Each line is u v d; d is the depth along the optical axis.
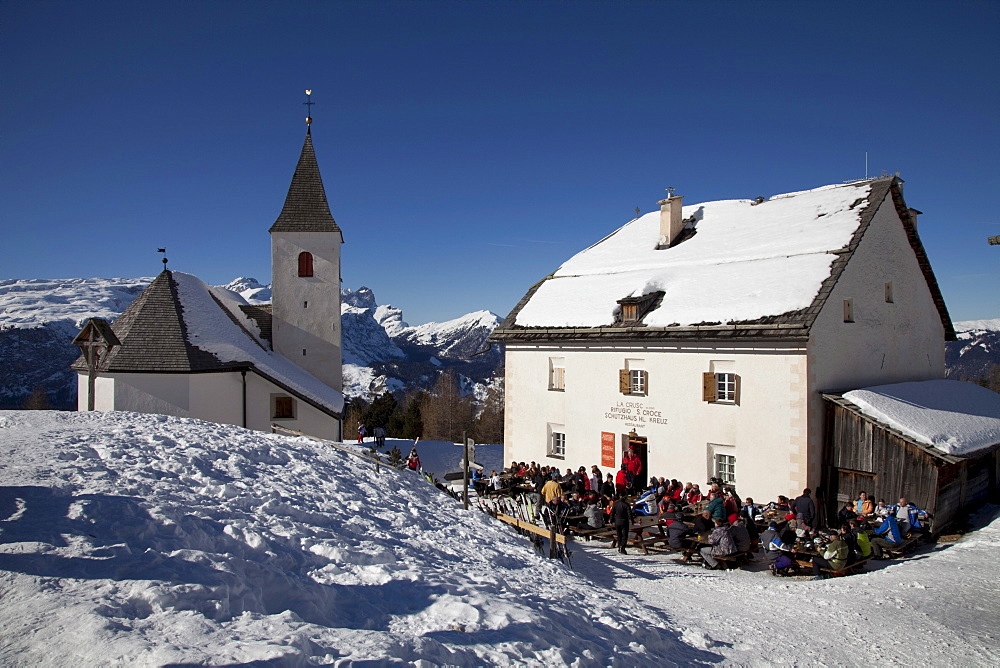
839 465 19.06
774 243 23.22
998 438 19.44
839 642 9.71
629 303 23.38
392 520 12.30
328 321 33.50
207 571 7.00
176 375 25.80
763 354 19.84
